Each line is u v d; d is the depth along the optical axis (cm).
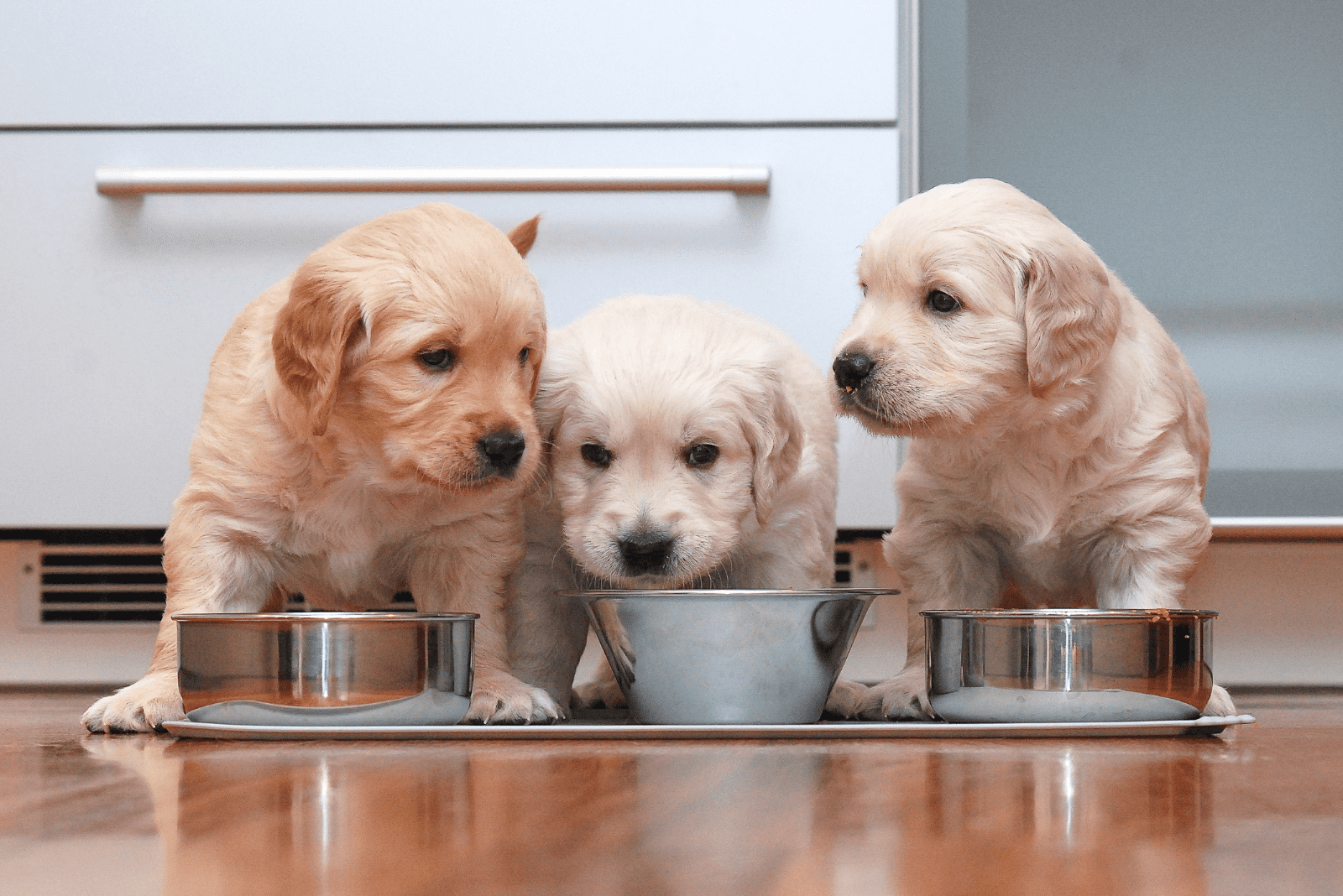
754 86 254
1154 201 264
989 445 190
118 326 252
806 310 256
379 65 253
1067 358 179
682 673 161
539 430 193
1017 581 211
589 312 217
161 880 78
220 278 253
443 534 184
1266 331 265
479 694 176
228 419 175
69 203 252
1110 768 127
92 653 264
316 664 150
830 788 114
